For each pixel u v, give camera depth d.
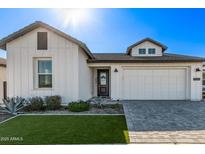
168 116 7.66
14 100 9.28
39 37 10.26
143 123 6.52
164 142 4.64
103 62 12.77
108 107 9.99
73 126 6.10
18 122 6.72
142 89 13.05
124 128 5.88
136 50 15.06
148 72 13.02
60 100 9.96
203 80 14.16
